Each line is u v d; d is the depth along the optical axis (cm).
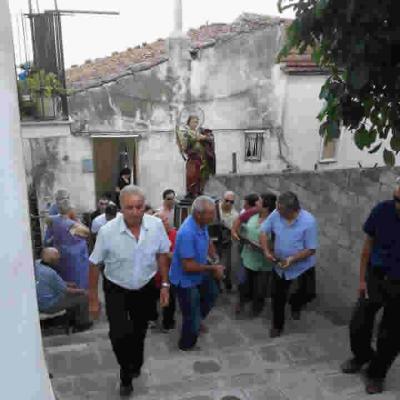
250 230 578
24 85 841
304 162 1380
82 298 609
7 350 110
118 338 374
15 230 112
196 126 1109
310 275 540
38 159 1184
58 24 905
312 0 319
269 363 449
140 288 388
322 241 702
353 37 300
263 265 582
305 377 408
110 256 378
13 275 112
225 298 679
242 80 1293
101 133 1212
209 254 516
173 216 770
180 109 1261
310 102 1345
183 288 470
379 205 379
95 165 1230
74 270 714
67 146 1198
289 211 479
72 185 1216
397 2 287
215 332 548
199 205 446
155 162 1269
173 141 1271
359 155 1421
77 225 721
